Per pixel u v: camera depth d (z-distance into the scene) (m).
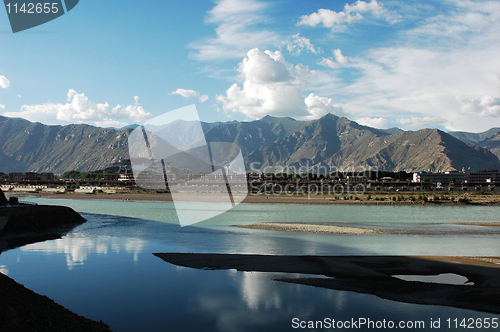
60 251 29.16
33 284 19.39
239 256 27.41
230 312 15.37
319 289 18.94
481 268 23.56
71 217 50.81
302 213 70.06
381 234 40.91
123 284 19.52
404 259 26.31
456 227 48.22
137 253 28.50
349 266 24.11
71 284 19.39
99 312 15.18
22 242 33.97
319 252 29.59
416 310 15.93
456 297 17.70
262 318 14.73
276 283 20.08
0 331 10.30
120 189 154.62
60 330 11.80
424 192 165.88
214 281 20.30
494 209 84.50
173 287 19.03
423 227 48.03
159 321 14.29
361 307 16.22
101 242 33.97
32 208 48.12
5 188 197.25
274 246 32.41
